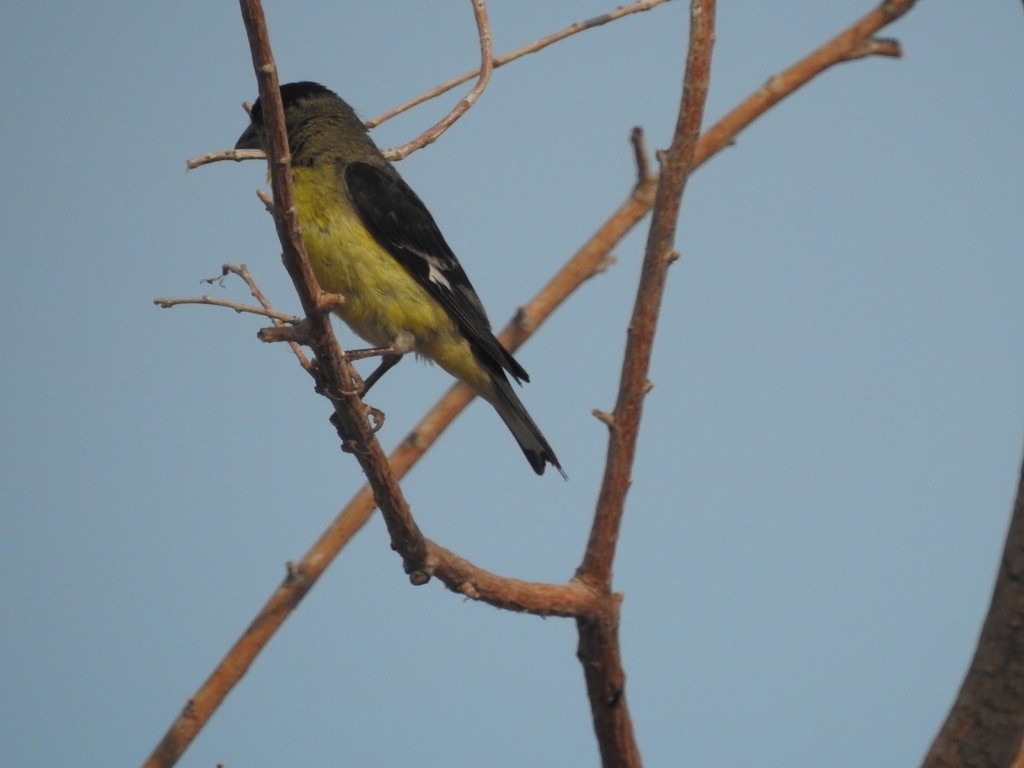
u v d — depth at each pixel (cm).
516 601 705
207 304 805
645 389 680
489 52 896
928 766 595
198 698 766
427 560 718
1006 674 576
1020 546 577
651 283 667
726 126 948
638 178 934
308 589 803
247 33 637
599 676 709
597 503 696
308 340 721
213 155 817
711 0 653
